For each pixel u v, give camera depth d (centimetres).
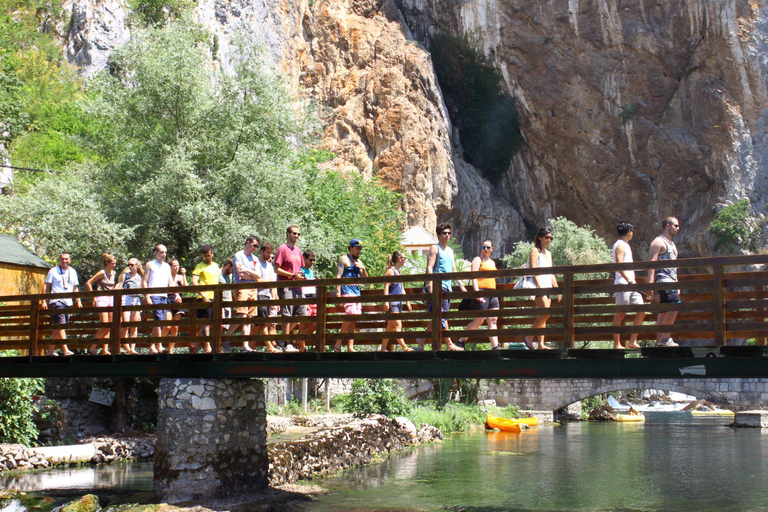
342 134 5591
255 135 2383
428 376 971
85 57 4612
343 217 3234
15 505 1070
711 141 5828
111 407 1803
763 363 811
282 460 1365
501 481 1562
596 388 3694
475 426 3092
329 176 3419
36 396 1597
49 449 1456
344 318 992
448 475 1623
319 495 1280
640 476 1703
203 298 1127
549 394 3788
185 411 1080
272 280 1157
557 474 1706
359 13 6081
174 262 1270
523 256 5197
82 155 3344
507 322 1035
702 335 840
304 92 5678
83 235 2072
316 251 2384
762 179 5706
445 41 6375
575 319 1059
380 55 5850
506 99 6362
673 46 5922
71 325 1157
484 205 6156
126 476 1338
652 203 6088
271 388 2547
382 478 1538
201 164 2325
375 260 3275
